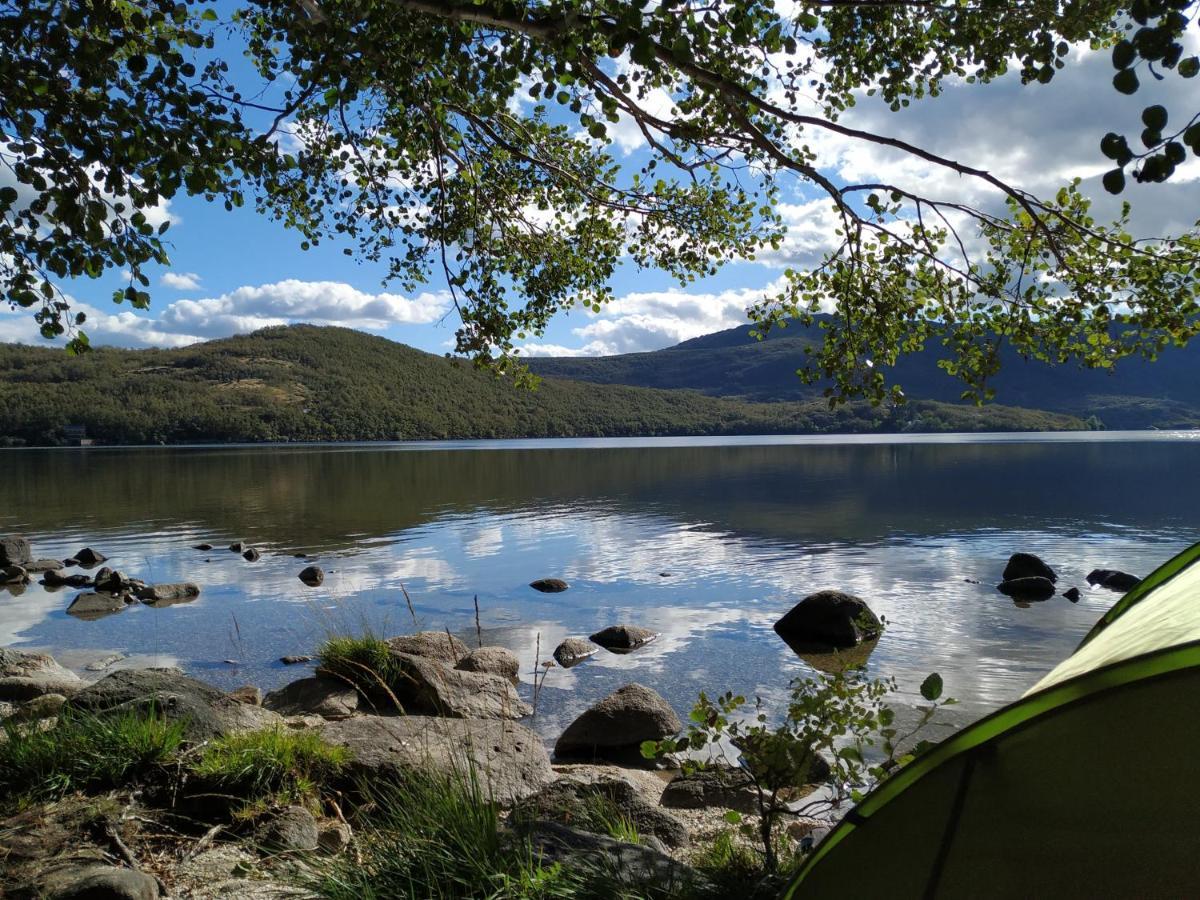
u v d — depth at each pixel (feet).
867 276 20.84
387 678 31.24
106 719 18.37
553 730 30.25
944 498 119.03
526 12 14.40
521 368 26.66
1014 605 50.19
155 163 13.43
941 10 18.79
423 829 13.32
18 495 139.64
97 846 14.19
